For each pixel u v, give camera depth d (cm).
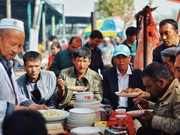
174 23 475
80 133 251
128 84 462
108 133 264
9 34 262
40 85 395
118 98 457
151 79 302
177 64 298
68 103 395
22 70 1319
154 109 319
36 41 1969
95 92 439
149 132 345
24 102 297
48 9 2742
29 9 2145
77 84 439
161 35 478
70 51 613
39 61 390
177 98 283
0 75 263
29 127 127
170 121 285
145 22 542
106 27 1509
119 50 455
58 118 274
